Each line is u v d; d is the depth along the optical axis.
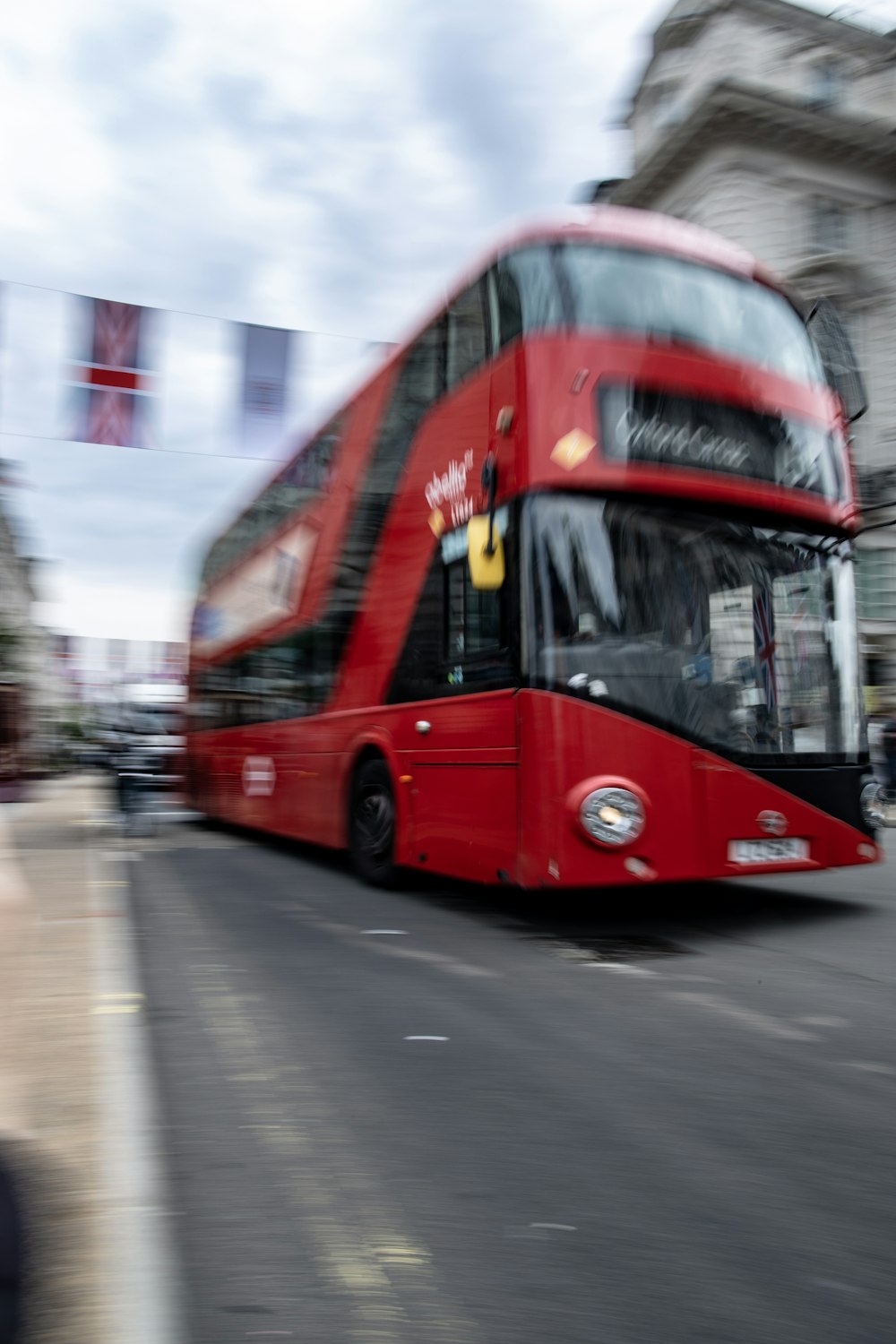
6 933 6.11
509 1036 4.10
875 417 25.09
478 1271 2.28
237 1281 2.23
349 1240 2.42
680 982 4.95
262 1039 4.06
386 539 7.90
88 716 54.59
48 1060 3.61
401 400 7.83
